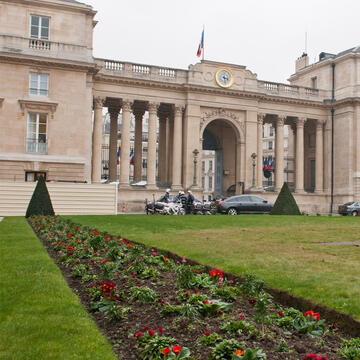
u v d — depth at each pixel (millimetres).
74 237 15312
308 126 62188
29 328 6195
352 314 6484
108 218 26828
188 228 20453
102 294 7934
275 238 16188
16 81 39562
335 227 21484
